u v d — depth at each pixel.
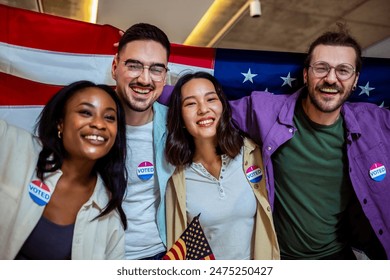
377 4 4.66
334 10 4.84
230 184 1.64
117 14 4.79
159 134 1.69
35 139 1.43
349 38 1.62
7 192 1.30
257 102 1.78
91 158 1.33
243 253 1.65
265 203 1.65
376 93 2.09
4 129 1.36
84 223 1.39
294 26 5.41
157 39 1.57
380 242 1.69
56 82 1.93
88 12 4.81
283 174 1.74
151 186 1.72
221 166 1.67
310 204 1.71
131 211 1.70
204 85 1.62
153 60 1.55
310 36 5.79
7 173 1.31
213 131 1.61
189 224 1.54
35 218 1.31
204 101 1.60
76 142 1.32
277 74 2.13
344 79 1.58
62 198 1.39
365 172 1.65
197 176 1.67
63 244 1.35
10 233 1.30
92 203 1.42
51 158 1.39
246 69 2.12
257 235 1.67
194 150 1.72
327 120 1.62
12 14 1.83
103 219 1.48
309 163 1.68
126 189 1.61
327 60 1.58
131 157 1.68
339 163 1.68
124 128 1.51
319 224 1.71
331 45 1.59
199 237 1.50
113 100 1.43
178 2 4.50
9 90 1.85
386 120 1.71
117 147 1.49
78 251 1.35
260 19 5.13
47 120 1.38
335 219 1.74
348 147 1.64
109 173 1.49
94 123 1.32
